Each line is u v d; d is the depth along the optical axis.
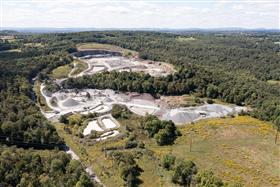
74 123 153.00
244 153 116.19
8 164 101.00
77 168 103.44
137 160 114.69
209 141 127.62
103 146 128.12
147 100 188.12
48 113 168.00
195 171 99.81
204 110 169.50
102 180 106.25
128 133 139.25
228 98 185.50
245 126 141.62
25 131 128.25
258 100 174.75
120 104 179.75
